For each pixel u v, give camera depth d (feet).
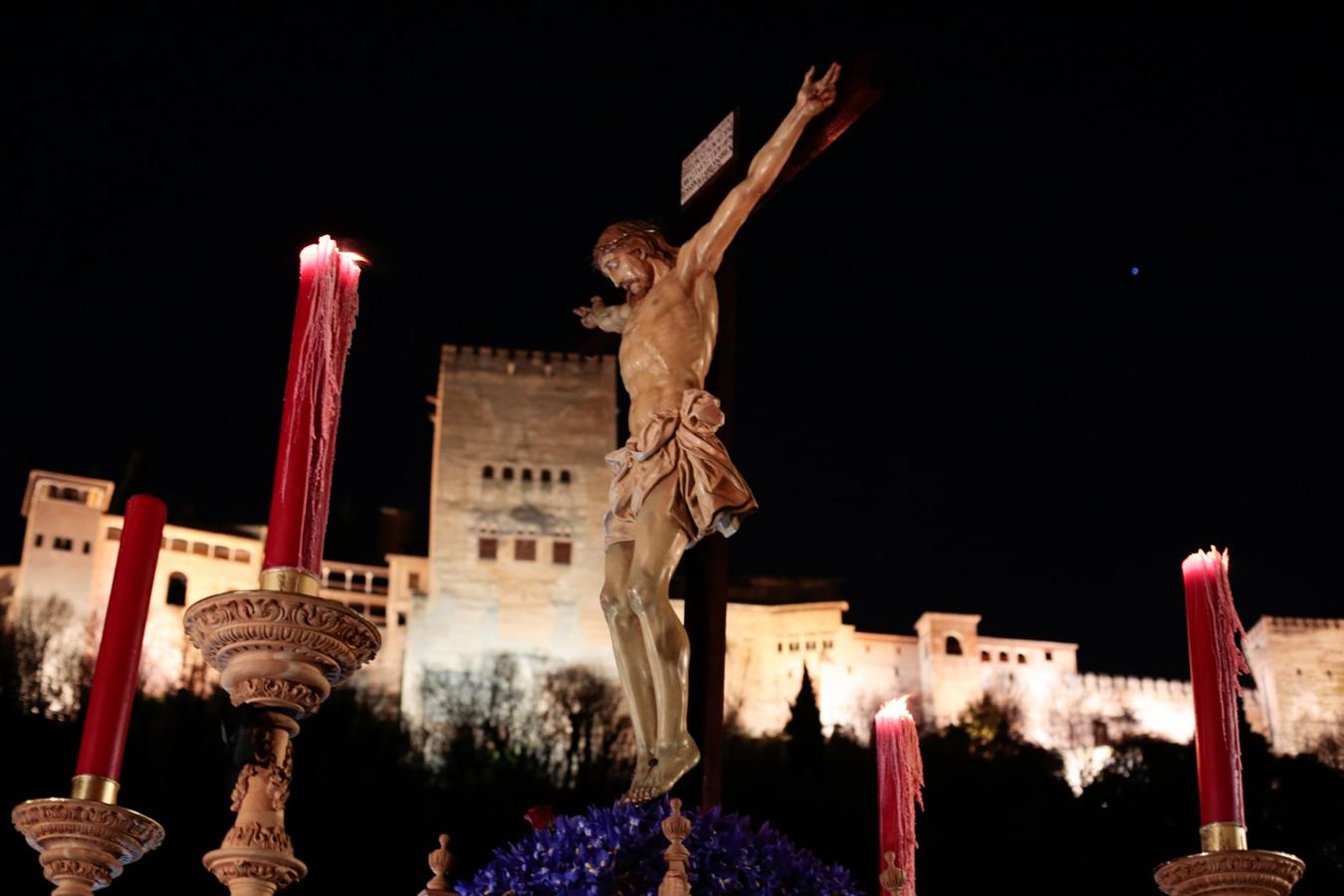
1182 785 189.57
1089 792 196.34
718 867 16.51
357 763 196.85
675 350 20.67
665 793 18.30
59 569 265.34
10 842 132.57
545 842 16.94
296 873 12.56
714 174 23.62
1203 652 16.69
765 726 290.76
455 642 283.59
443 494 297.74
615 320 22.38
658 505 19.44
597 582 294.46
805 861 17.22
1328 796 192.85
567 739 248.11
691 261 21.26
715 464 19.42
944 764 208.23
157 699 210.59
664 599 19.22
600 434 309.22
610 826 16.83
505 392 310.24
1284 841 189.06
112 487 278.87
